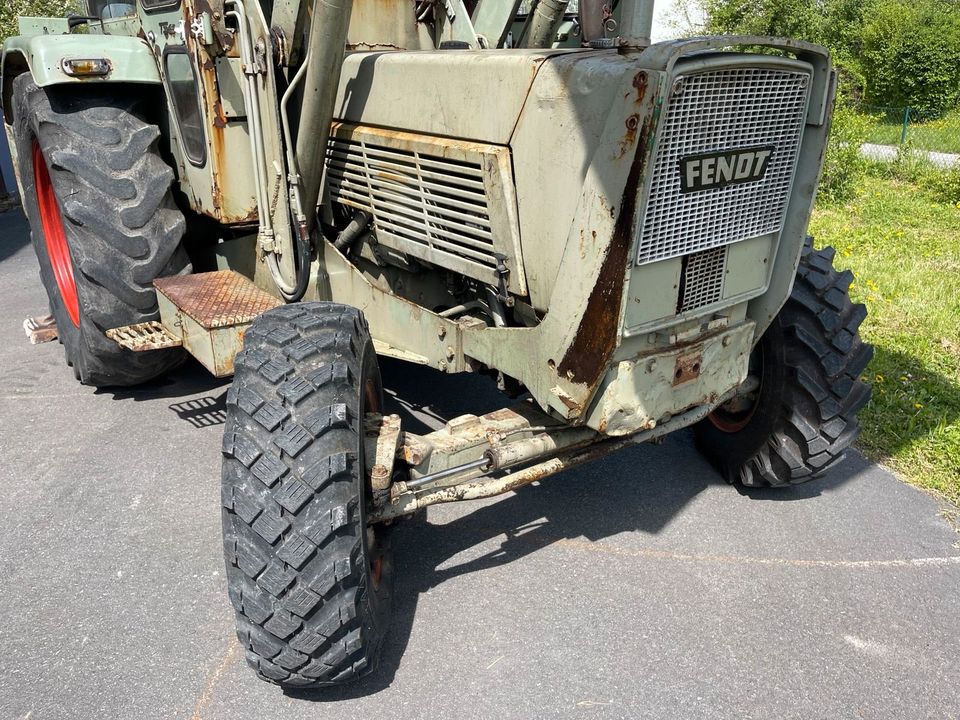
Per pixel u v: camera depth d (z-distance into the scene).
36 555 2.82
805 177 2.42
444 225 2.57
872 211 8.82
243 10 2.67
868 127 13.22
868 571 2.80
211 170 3.07
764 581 2.73
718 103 2.07
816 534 3.01
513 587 2.69
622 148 1.94
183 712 2.18
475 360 2.67
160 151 3.70
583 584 2.70
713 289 2.38
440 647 2.42
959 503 3.23
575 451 2.59
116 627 2.49
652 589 2.68
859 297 5.54
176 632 2.47
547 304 2.34
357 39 3.09
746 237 2.37
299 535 1.92
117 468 3.37
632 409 2.29
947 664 2.39
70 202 3.21
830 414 2.92
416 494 2.31
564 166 2.13
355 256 3.23
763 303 2.61
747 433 3.17
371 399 2.41
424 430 3.62
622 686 2.28
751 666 2.36
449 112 2.44
